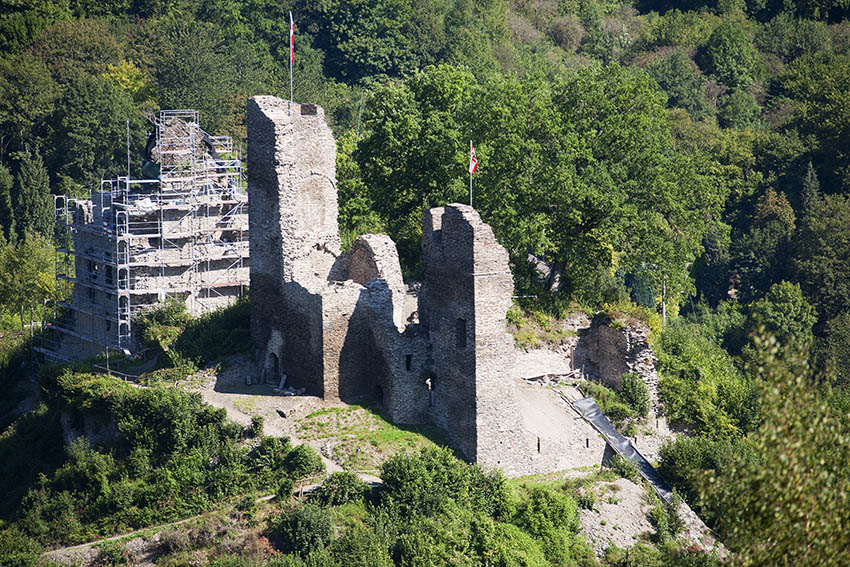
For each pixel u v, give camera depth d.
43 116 186.88
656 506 97.00
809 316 163.00
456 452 97.69
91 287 124.31
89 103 184.38
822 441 57.56
